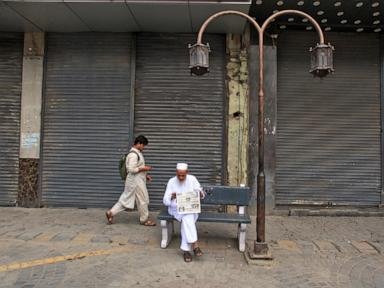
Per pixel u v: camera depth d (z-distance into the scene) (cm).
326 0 799
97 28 891
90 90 914
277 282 509
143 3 752
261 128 580
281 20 880
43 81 916
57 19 838
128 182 760
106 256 590
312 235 724
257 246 575
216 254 608
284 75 923
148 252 611
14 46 924
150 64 912
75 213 859
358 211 883
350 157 924
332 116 925
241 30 873
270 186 888
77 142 912
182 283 500
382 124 924
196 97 905
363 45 930
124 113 909
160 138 905
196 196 585
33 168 911
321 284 505
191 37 910
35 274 523
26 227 735
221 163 899
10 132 921
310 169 920
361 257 608
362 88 930
